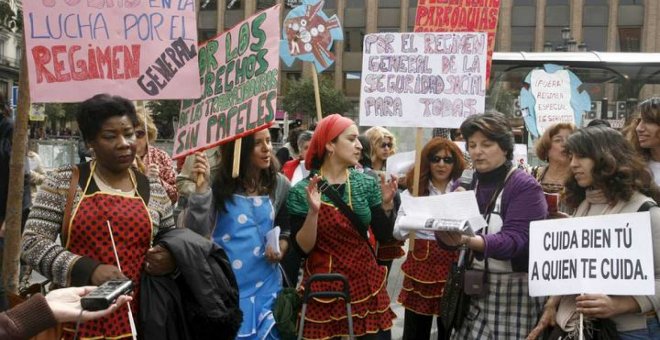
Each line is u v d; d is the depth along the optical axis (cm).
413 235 493
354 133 423
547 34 4641
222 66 446
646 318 311
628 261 300
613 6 4475
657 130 430
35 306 216
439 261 496
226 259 340
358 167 605
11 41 4416
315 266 418
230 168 421
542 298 369
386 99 540
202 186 408
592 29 4534
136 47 425
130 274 309
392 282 799
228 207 413
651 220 308
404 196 375
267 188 430
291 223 423
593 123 536
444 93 529
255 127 417
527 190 363
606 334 313
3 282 443
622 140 321
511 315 367
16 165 448
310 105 3903
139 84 425
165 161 570
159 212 330
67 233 304
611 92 1320
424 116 531
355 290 413
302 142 725
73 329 303
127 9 423
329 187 414
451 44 528
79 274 291
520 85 1313
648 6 4403
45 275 300
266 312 405
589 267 308
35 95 410
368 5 4975
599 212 327
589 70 1322
